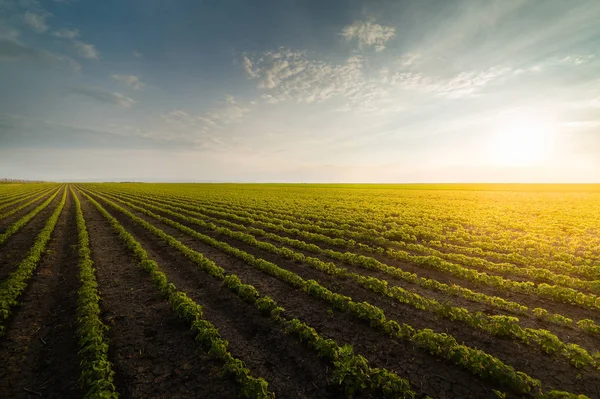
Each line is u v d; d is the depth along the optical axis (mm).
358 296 13844
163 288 13930
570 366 8719
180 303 11867
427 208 46594
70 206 51500
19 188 118188
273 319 11578
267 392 7566
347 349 8742
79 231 27375
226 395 7695
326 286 15117
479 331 10602
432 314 11898
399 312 12180
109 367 8133
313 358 9250
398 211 42688
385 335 10461
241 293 13383
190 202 59312
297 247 23141
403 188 113938
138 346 9820
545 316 11438
